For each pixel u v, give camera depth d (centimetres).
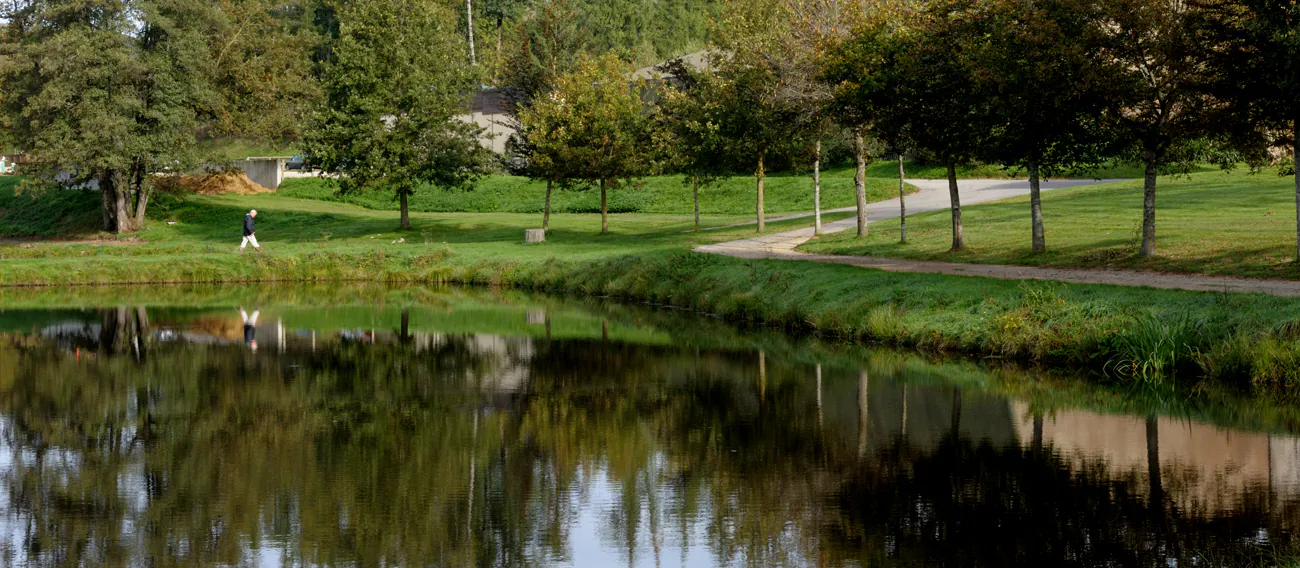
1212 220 3266
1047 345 2095
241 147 8375
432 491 1402
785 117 4019
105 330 2972
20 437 1739
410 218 5984
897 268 2931
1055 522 1222
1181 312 2011
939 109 3011
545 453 1580
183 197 6506
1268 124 2536
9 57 5681
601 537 1218
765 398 1927
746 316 2883
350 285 4184
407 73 5241
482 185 6950
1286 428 1606
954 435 1622
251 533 1251
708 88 4362
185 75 5659
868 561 1115
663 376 2170
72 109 5375
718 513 1284
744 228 4750
